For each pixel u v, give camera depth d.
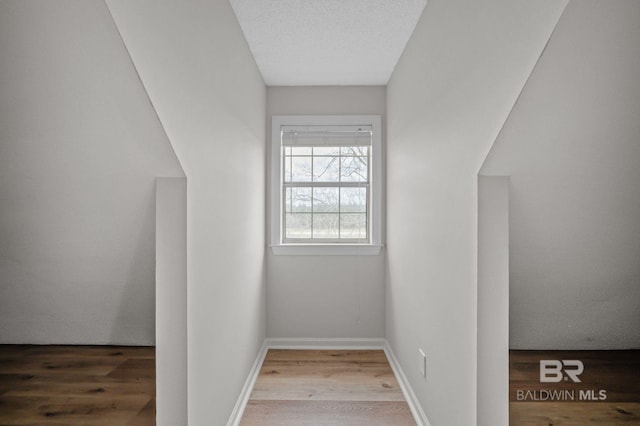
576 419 1.95
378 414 2.41
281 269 3.62
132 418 2.03
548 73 1.09
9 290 1.93
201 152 1.63
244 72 2.56
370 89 3.62
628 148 1.29
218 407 1.94
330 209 3.68
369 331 3.63
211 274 1.79
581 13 0.95
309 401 2.57
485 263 1.48
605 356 2.41
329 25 2.46
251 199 2.83
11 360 2.57
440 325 1.94
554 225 1.56
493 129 1.33
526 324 2.19
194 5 1.54
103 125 1.24
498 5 1.29
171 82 1.31
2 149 1.30
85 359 2.61
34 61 1.07
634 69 1.08
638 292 1.92
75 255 1.72
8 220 1.55
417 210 2.39
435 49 2.02
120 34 0.98
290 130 3.63
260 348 3.31
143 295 1.94
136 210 1.52
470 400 1.56
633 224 1.54
